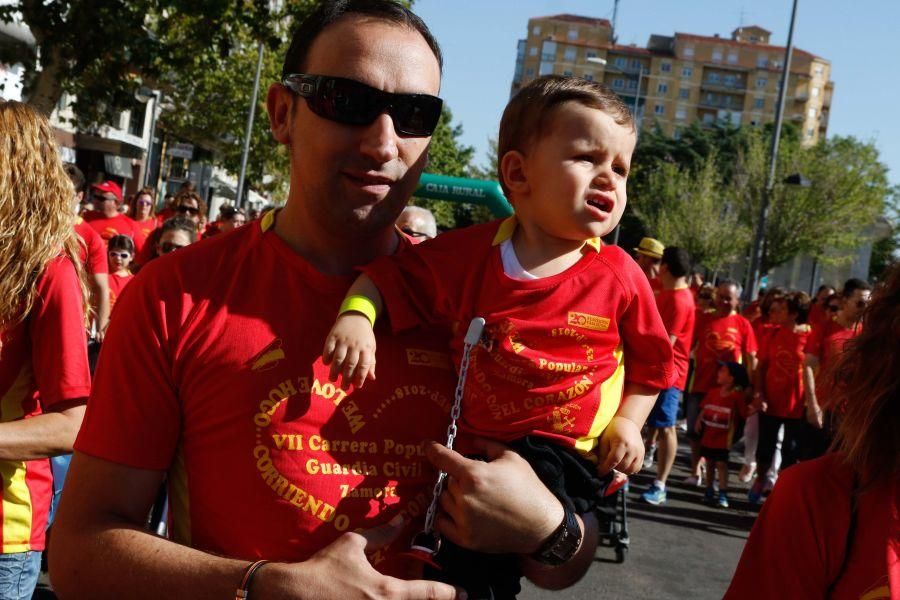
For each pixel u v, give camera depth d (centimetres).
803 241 5075
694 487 1008
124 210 1431
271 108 212
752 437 1009
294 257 199
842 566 193
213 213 4009
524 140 218
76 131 2353
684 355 853
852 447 194
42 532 272
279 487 183
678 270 845
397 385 199
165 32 1458
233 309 193
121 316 193
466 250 214
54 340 263
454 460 187
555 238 214
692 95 13275
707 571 677
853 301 815
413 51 202
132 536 181
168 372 189
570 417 207
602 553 692
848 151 5141
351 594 169
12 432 253
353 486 188
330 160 197
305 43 204
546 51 13375
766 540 202
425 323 209
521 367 206
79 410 264
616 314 215
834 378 209
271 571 171
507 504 185
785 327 934
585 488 209
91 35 1262
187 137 2995
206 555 177
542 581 208
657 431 1036
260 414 186
